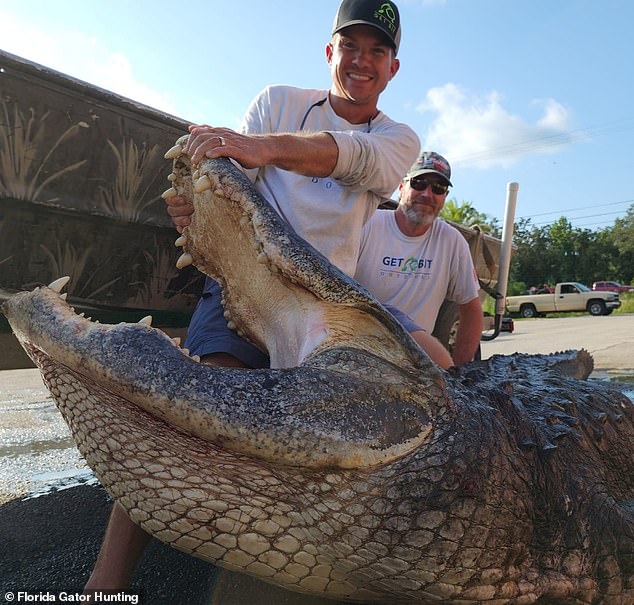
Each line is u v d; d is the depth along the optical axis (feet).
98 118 8.31
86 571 6.72
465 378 7.09
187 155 5.96
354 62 8.21
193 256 6.99
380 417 4.97
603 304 85.87
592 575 6.36
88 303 9.41
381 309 5.41
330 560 5.04
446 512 5.10
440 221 13.94
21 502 8.85
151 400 4.42
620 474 9.03
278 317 6.31
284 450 4.53
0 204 7.80
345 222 8.15
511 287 145.48
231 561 5.04
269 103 8.52
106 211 8.79
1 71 7.26
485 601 5.46
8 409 16.43
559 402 8.51
